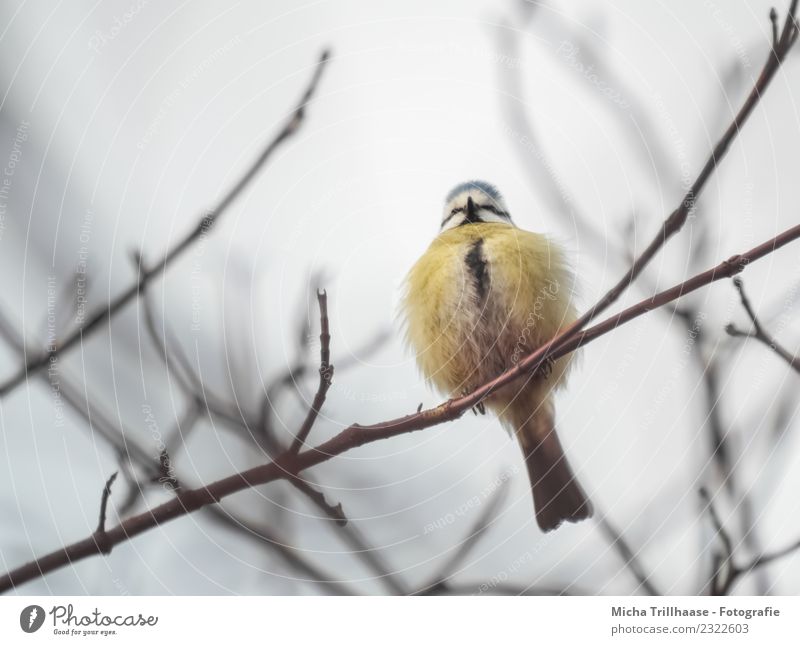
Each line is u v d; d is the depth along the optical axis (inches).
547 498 242.4
